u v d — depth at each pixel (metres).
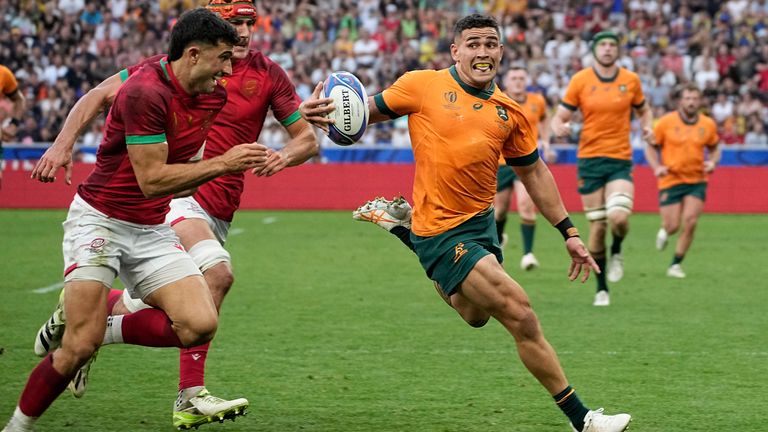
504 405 22.83
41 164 19.86
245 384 24.84
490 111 20.39
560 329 32.44
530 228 47.50
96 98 20.44
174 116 18.34
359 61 92.12
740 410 22.33
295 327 32.69
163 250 19.33
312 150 23.08
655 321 33.97
